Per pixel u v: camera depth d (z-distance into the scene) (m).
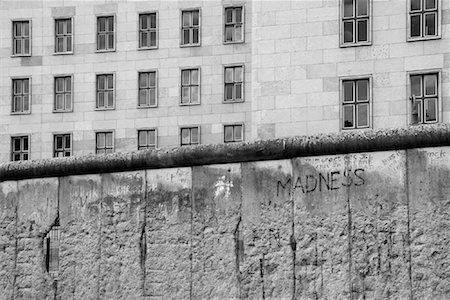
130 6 62.88
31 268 16.31
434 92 39.44
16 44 64.56
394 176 13.45
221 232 14.56
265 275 14.16
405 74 39.28
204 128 60.34
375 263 13.45
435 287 13.05
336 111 38.88
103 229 15.62
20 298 16.33
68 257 15.91
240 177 14.49
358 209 13.63
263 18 39.69
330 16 39.25
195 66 61.09
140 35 62.62
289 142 14.11
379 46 39.53
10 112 63.75
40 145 63.00
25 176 16.42
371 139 13.57
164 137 61.00
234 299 14.34
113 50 62.75
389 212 13.43
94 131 62.31
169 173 15.12
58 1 64.19
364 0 39.62
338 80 39.16
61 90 63.66
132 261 15.30
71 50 63.66
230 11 61.22
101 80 63.06
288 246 14.03
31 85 63.91
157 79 61.69
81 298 15.72
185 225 14.88
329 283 13.70
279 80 39.34
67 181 16.08
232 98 60.41
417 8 39.81
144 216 15.27
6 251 16.55
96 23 63.44
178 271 14.87
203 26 61.38
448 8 39.53
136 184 15.39
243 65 60.25
